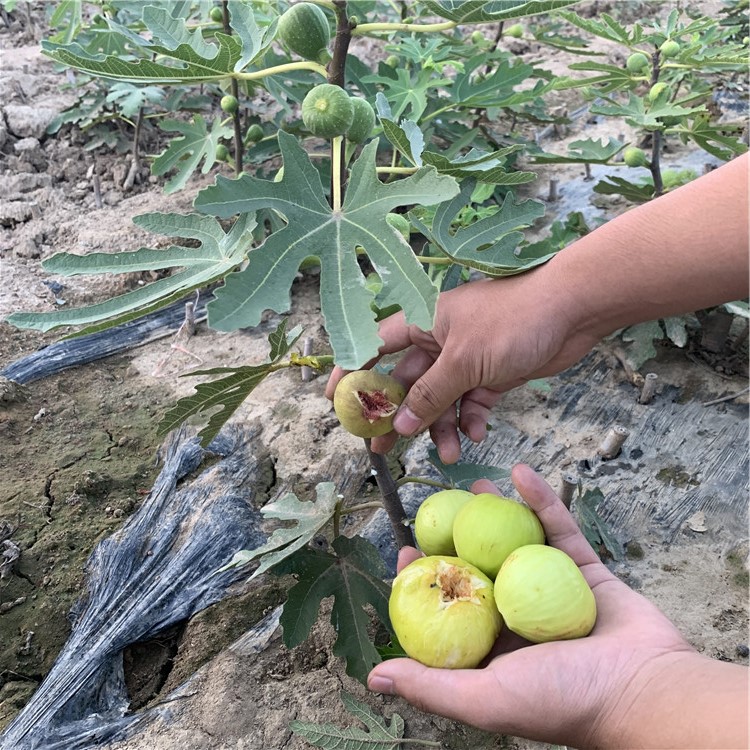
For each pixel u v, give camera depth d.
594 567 0.44
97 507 0.71
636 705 0.35
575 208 1.17
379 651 0.57
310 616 0.53
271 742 0.54
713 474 0.73
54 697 0.56
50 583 0.64
